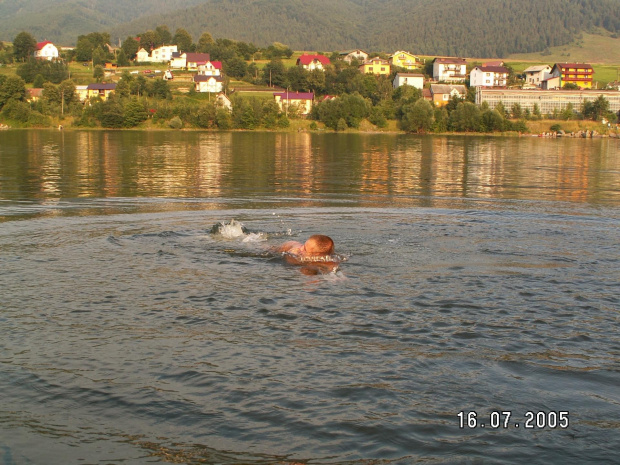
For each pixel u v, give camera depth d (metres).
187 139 61.88
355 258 9.15
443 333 6.11
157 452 4.13
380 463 4.02
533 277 8.15
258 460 4.05
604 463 4.04
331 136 78.94
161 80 109.81
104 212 13.60
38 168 26.52
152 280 7.82
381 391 4.91
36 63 128.50
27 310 6.62
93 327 6.16
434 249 9.83
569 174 26.61
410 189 19.52
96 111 93.25
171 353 5.58
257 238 10.48
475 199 16.95
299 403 4.72
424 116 95.75
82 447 4.18
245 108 96.25
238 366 5.32
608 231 11.63
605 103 104.38
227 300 7.05
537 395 4.89
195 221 12.35
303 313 6.64
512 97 109.19
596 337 6.05
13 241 10.14
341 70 140.38
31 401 4.73
